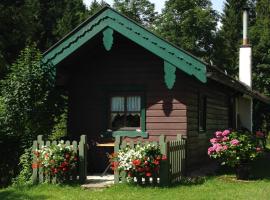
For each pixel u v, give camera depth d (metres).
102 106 14.81
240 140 12.91
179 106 14.09
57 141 13.54
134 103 14.60
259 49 47.97
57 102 14.42
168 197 10.25
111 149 14.67
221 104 20.39
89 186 11.73
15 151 13.59
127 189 11.17
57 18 47.12
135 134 14.38
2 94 13.90
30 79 13.70
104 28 13.51
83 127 14.93
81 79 15.02
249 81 29.20
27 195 10.80
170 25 51.78
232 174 14.08
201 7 54.16
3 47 30.38
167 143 11.63
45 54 13.90
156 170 11.52
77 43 13.69
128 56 14.65
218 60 53.22
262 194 10.69
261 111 39.50
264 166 16.94
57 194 10.86
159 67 14.34
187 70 12.93
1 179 13.41
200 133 16.08
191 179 12.61
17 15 32.50
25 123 13.69
